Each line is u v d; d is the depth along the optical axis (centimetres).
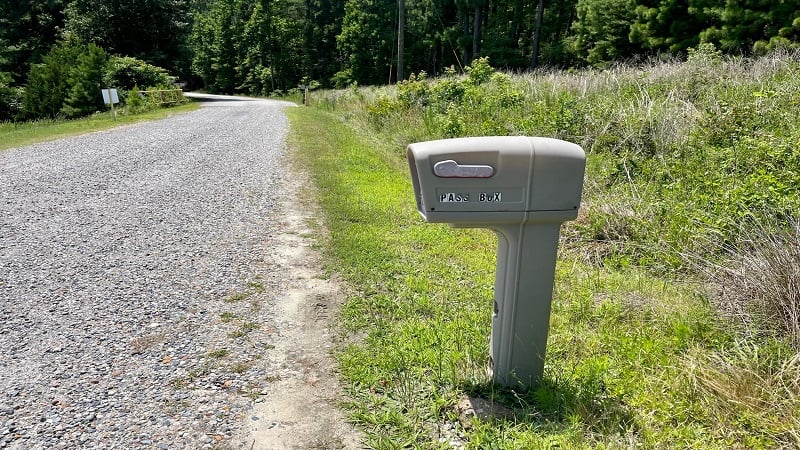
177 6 4406
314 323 337
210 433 233
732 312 329
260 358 295
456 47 4172
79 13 4075
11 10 4222
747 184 473
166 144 1135
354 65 4766
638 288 394
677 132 693
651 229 495
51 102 2716
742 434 225
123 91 2862
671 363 278
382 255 457
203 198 659
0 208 598
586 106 838
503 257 239
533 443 220
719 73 879
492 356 257
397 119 1275
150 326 330
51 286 388
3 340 310
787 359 269
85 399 255
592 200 573
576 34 3105
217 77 5959
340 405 253
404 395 257
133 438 228
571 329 325
